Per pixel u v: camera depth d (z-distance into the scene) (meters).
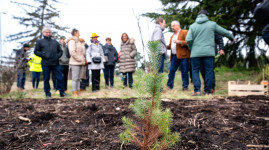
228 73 7.98
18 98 4.38
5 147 1.62
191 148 1.56
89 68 5.50
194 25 4.14
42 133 1.89
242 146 1.59
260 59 8.09
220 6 6.54
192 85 6.11
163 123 1.12
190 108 2.71
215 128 1.96
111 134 1.82
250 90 4.22
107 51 6.00
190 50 4.32
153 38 4.47
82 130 1.95
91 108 2.70
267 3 2.89
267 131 1.86
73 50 4.71
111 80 6.28
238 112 2.50
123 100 3.47
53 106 3.08
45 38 4.25
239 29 7.89
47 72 4.34
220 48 4.35
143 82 1.08
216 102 3.21
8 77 5.51
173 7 7.23
